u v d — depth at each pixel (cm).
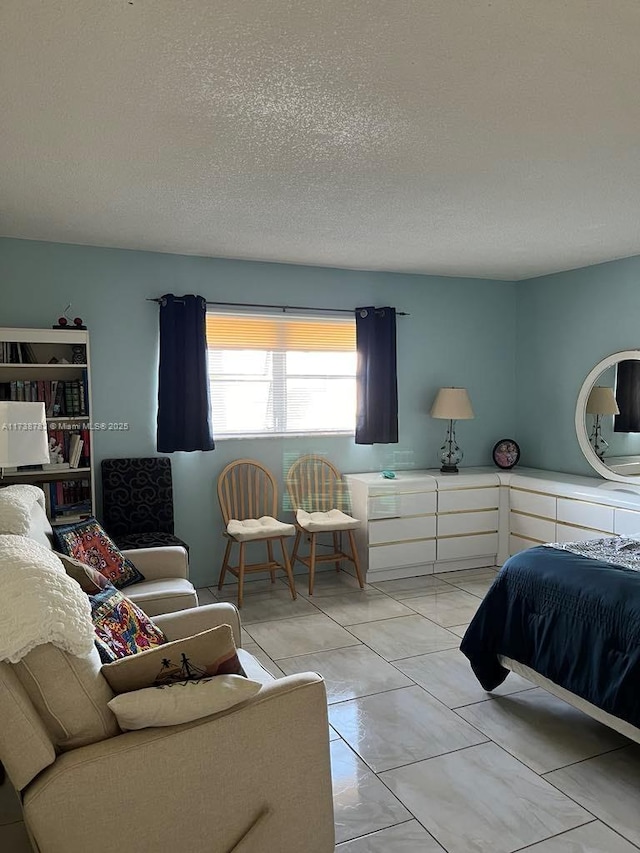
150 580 325
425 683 318
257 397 489
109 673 165
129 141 249
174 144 252
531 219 365
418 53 184
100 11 162
